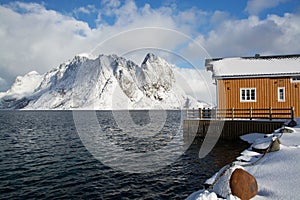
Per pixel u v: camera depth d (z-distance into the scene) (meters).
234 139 18.27
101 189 9.95
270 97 20.78
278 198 4.39
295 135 10.46
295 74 19.92
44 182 10.90
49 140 23.61
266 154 7.28
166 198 8.96
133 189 9.90
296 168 5.53
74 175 11.89
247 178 4.54
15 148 19.52
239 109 19.86
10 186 10.41
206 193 4.43
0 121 53.78
